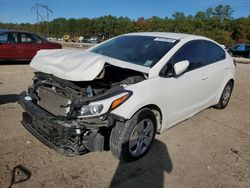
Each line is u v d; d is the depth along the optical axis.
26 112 3.99
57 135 3.38
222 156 4.11
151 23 91.94
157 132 4.20
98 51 4.71
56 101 3.53
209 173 3.64
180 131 4.90
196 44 4.86
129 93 3.46
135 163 3.73
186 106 4.63
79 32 110.00
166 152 4.09
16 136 4.27
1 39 11.53
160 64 4.01
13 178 3.21
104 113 3.25
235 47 30.75
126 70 4.06
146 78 3.83
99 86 3.77
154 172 3.56
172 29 87.56
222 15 93.12
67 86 3.47
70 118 3.26
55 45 13.31
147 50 4.37
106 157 3.82
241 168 3.81
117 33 99.38
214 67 5.33
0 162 3.51
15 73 9.66
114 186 3.23
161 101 3.91
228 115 6.00
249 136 4.93
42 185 3.14
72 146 3.37
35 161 3.60
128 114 3.41
